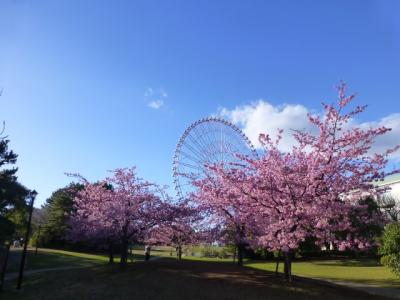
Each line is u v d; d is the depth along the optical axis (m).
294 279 20.22
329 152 17.69
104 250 51.12
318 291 17.75
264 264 43.84
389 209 40.53
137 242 29.62
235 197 20.09
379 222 18.44
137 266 23.41
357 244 17.95
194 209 25.50
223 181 20.16
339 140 17.83
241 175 19.62
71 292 17.61
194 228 26.80
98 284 18.72
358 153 17.67
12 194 24.23
